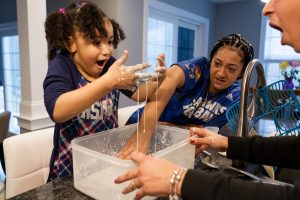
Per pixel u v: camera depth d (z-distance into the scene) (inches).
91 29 28.8
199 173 17.8
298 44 18.0
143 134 29.9
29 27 74.3
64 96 24.2
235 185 16.7
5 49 160.6
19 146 36.2
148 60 130.8
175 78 35.2
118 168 20.5
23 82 78.8
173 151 24.9
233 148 27.6
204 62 40.4
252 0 162.9
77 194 23.2
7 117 77.4
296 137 26.7
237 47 36.0
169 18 140.8
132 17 104.6
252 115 32.4
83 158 22.9
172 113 40.9
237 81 43.6
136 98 32.7
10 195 35.3
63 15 30.5
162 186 17.9
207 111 41.4
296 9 17.1
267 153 26.7
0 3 151.6
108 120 34.8
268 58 165.6
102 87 23.4
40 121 79.1
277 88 32.8
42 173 38.7
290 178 32.9
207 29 170.4
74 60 32.0
